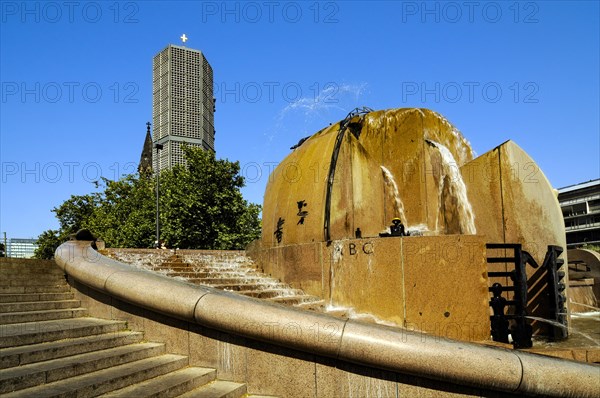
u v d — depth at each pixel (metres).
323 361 6.68
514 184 9.80
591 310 13.75
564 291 9.48
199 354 7.46
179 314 7.41
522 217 9.73
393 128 12.50
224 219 31.98
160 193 36.88
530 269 9.53
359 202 10.69
